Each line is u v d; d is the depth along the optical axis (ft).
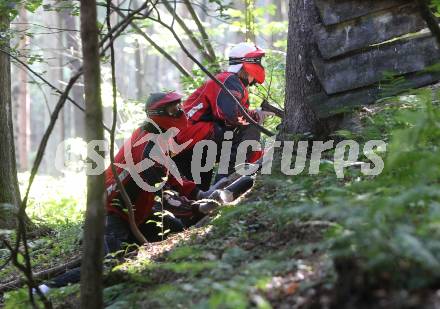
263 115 37.06
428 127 21.43
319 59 30.42
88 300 21.17
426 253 15.29
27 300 25.17
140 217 31.89
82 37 21.06
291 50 31.48
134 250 31.89
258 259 22.70
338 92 30.17
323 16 29.89
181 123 32.07
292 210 19.88
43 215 49.42
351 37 29.81
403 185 20.56
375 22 29.55
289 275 19.84
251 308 18.17
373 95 29.96
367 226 17.63
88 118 21.13
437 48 29.53
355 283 16.25
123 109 58.23
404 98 28.78
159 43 67.05
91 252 21.11
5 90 43.04
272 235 24.34
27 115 116.88
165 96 31.53
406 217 18.58
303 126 31.07
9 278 33.22
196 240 27.84
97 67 21.13
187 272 23.79
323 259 20.01
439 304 14.93
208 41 53.72
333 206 18.38
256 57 37.11
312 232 22.98
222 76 36.76
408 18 29.35
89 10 20.93
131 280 25.14
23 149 115.24
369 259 16.15
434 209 17.87
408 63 29.76
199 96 37.04
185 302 20.62
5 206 24.71
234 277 20.15
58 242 38.52
